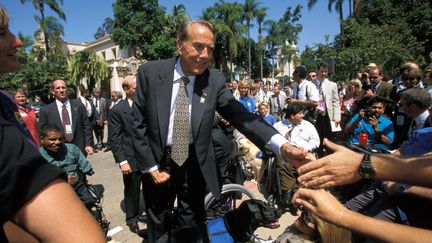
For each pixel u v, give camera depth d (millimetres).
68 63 33125
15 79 21688
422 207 2098
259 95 12695
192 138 2293
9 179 714
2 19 1085
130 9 34594
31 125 4113
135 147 2373
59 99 4805
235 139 5555
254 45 47500
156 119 2258
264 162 4527
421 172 1112
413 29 21031
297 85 6180
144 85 2314
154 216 2580
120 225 4090
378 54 14242
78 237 743
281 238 2154
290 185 3797
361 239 1737
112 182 6023
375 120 4152
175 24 35281
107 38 42000
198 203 2529
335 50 16156
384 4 22578
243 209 2363
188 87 2266
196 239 2205
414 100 3584
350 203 2637
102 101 10305
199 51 2119
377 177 1166
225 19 41156
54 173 770
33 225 729
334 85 5996
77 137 4883
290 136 4492
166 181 2455
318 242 2037
